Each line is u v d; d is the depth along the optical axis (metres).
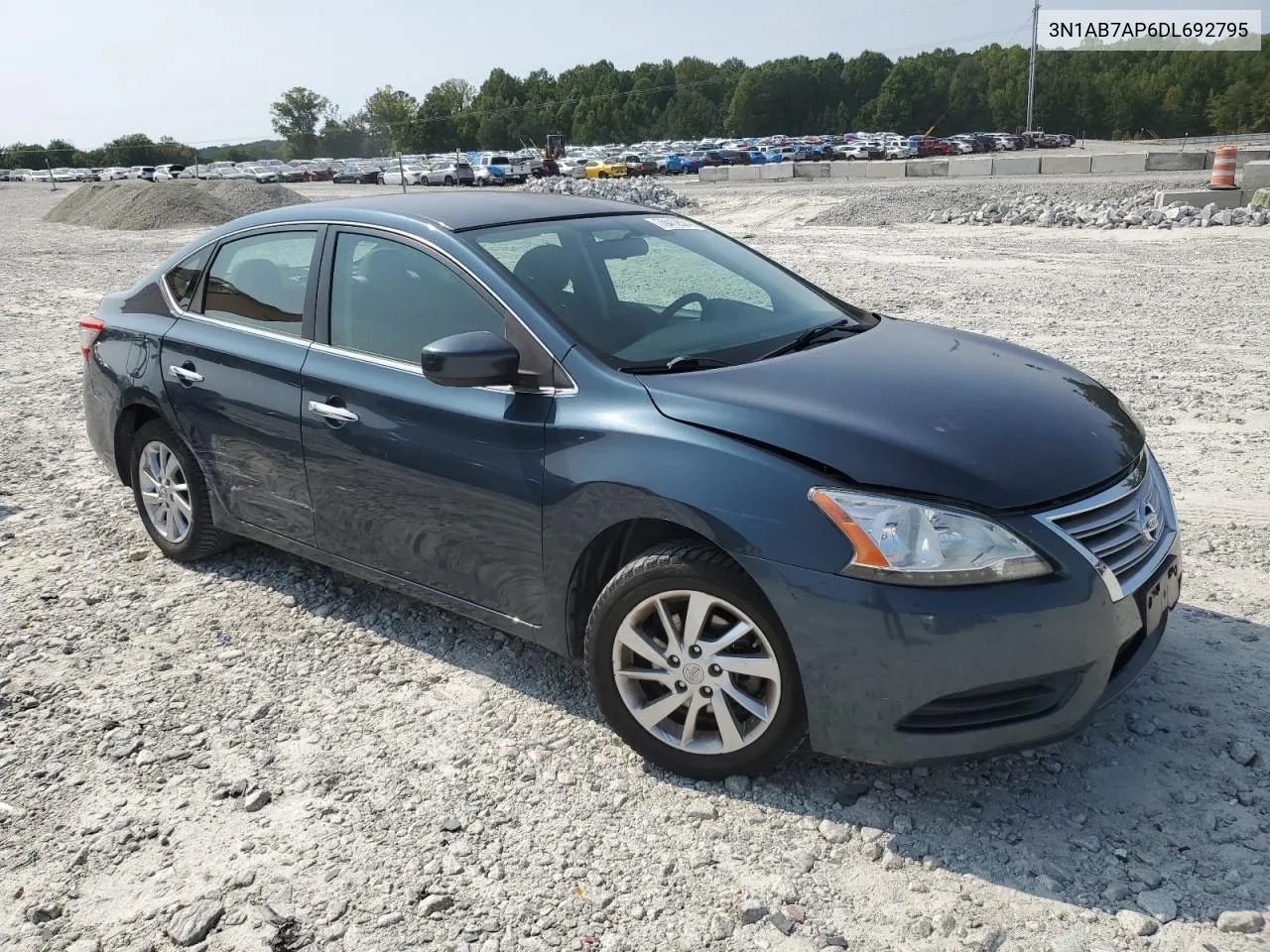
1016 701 2.77
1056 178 29.98
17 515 5.70
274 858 2.91
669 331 3.57
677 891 2.74
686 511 2.93
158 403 4.60
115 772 3.33
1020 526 2.73
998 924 2.58
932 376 3.31
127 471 5.11
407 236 3.83
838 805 3.04
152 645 4.16
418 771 3.29
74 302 13.59
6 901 2.78
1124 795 3.04
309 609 4.42
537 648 4.04
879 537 2.71
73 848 2.98
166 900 2.76
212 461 4.45
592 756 3.33
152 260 18.73
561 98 154.50
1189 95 135.75
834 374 3.27
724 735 3.05
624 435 3.09
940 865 2.79
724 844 2.90
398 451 3.65
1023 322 10.23
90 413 5.10
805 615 2.78
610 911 2.67
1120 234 17.70
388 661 3.97
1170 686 3.59
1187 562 4.62
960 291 12.26
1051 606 2.69
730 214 26.33
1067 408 3.22
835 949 2.52
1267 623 4.02
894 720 2.78
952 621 2.66
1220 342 9.09
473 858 2.89
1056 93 137.12
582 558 3.25
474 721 3.55
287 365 4.03
